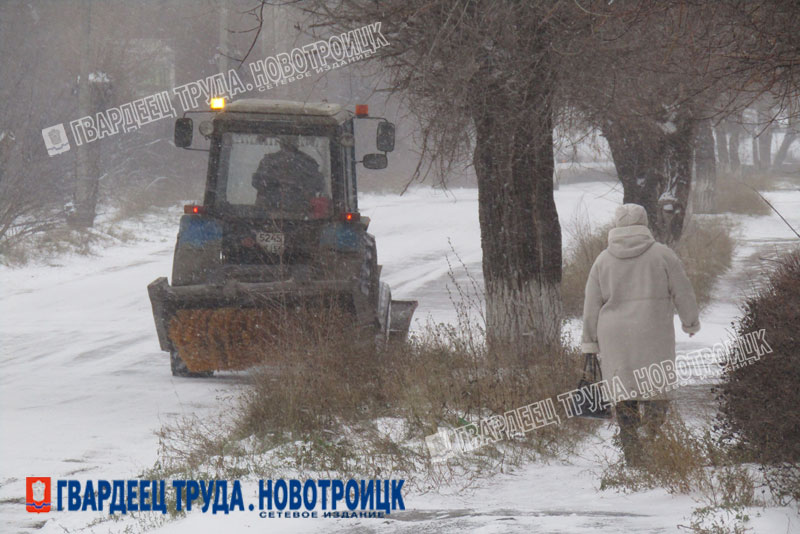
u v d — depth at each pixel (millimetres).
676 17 25797
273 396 32312
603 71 32094
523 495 22891
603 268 25203
